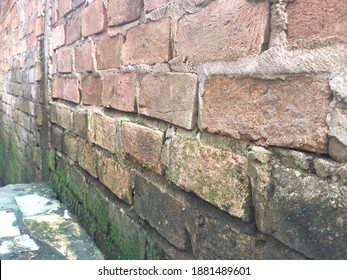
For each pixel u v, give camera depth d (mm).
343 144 665
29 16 3277
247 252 883
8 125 4754
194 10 1037
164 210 1219
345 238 663
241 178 890
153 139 1273
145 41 1309
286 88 767
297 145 749
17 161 4066
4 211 2154
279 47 778
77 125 2078
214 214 994
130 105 1433
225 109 935
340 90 661
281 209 785
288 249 786
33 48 3133
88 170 1913
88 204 1923
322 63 692
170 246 1199
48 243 1742
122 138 1506
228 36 914
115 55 1565
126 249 1487
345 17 653
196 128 1058
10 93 4535
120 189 1538
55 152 2568
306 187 732
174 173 1155
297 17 739
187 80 1077
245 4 857
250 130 860
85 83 1945
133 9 1385
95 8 1755
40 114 2967
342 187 669
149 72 1289
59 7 2359
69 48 2193
